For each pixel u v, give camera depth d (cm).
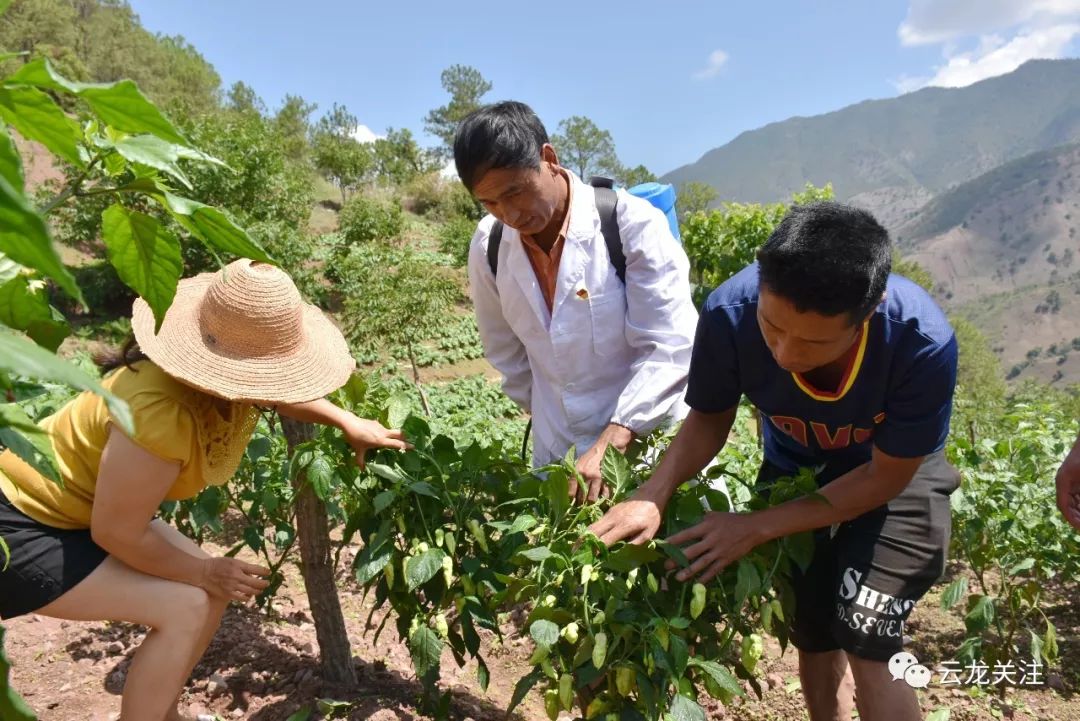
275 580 354
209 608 245
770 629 230
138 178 119
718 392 243
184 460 221
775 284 185
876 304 191
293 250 2070
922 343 208
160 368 215
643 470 273
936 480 253
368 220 2853
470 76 7812
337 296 2306
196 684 308
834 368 221
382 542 252
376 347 1692
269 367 220
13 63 1761
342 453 265
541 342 289
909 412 216
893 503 246
